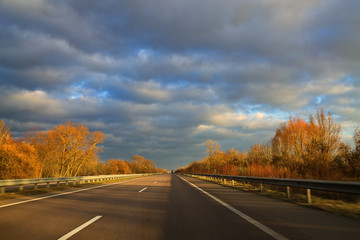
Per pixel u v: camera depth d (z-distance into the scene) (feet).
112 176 111.96
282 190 51.55
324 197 37.73
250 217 22.24
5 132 100.48
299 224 19.26
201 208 27.71
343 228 17.93
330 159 71.15
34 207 28.22
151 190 51.72
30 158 102.12
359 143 62.13
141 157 414.62
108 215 23.39
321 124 83.46
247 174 87.66
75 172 145.07
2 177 92.07
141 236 16.07
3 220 20.99
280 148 115.14
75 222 20.25
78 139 134.82
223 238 15.58
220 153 204.03
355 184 23.31
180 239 15.39
